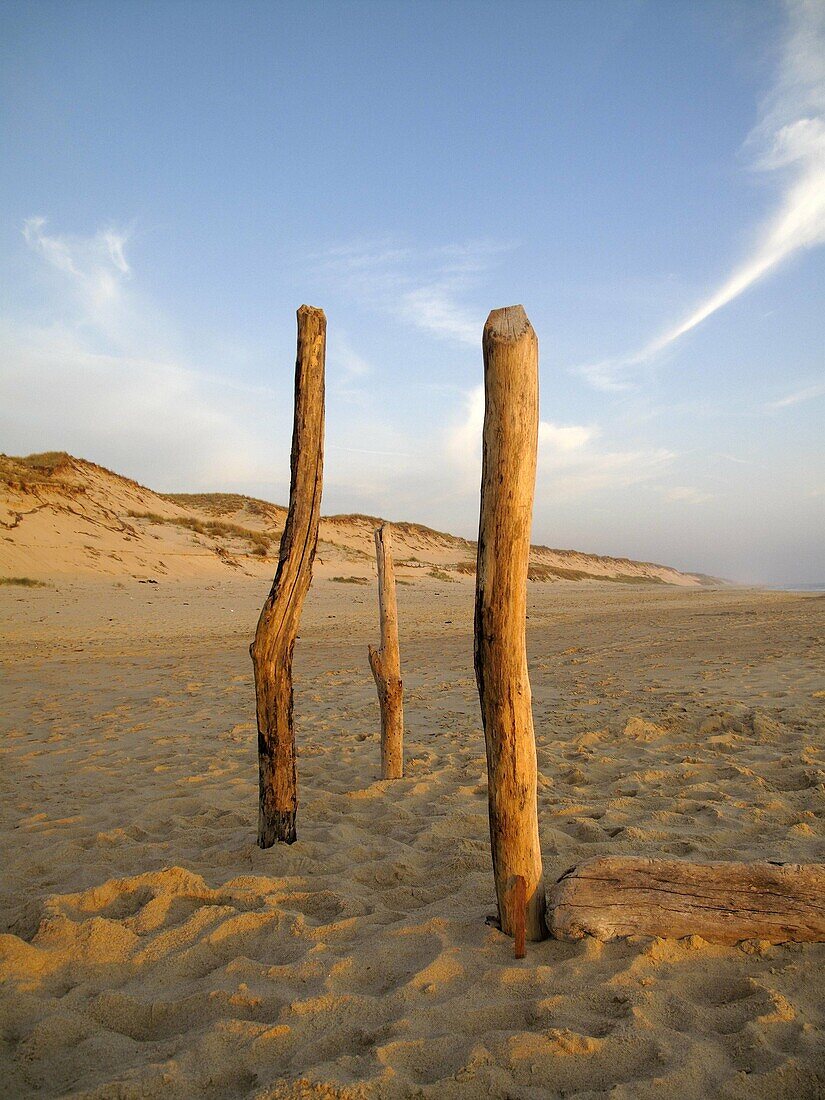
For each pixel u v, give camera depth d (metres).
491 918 2.96
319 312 3.88
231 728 7.34
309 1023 2.31
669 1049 2.09
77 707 8.49
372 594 28.48
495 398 2.65
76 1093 1.98
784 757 5.35
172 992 2.58
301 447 3.89
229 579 27.75
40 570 23.09
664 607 27.66
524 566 2.73
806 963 2.57
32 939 2.91
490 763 2.83
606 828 4.11
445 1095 1.95
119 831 4.36
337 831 4.28
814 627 15.35
